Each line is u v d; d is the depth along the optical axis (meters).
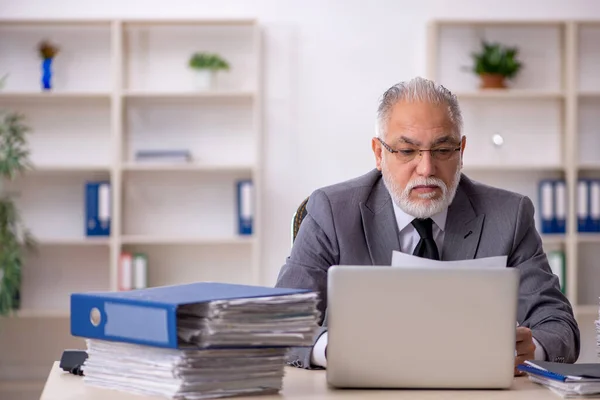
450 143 2.33
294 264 2.44
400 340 1.76
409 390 1.76
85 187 5.37
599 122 5.69
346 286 1.75
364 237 2.45
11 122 5.15
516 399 1.69
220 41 5.54
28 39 5.49
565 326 2.29
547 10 5.62
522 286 2.41
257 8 5.52
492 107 5.64
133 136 5.55
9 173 5.06
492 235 2.44
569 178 5.42
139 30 5.50
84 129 5.55
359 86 5.55
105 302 1.70
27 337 5.54
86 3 5.48
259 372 1.68
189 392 1.60
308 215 2.54
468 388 1.77
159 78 5.52
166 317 1.58
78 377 1.84
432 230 2.43
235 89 5.54
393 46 5.55
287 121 5.54
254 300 1.64
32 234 5.56
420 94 2.34
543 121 5.64
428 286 1.76
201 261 5.59
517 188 5.67
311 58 5.54
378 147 2.46
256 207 5.36
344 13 5.54
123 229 5.54
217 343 1.60
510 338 1.77
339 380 1.76
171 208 5.57
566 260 5.48
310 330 1.70
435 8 5.57
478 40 5.61
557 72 5.64
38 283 5.56
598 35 5.67
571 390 1.72
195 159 5.55
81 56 5.50
